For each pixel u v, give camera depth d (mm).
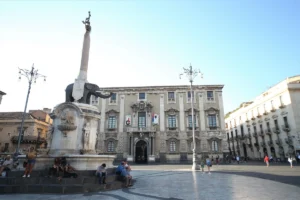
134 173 19000
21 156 12828
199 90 44281
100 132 42969
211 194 8898
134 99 44781
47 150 13031
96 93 15953
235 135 61031
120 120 43406
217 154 40281
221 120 42125
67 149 12672
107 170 12227
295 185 11117
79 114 13352
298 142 36406
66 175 10297
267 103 45625
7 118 43125
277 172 18812
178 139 41625
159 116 43375
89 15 17578
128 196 8492
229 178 14609
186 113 42969
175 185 11570
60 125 12805
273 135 43219
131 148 41062
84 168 11352
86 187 9375
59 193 9031
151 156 40281
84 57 16266
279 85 45969
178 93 44531
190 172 19891
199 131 41781
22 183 9523
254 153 50156
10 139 41562
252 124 51406
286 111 39500
